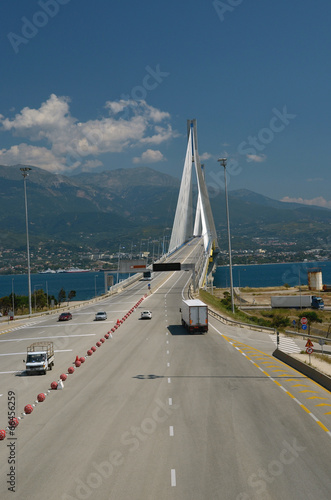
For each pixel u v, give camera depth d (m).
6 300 113.25
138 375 33.62
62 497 15.10
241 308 113.44
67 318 75.12
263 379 31.67
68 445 19.92
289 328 79.06
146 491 15.35
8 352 47.78
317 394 27.48
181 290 119.19
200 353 42.12
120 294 120.94
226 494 15.00
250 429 21.27
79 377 34.00
